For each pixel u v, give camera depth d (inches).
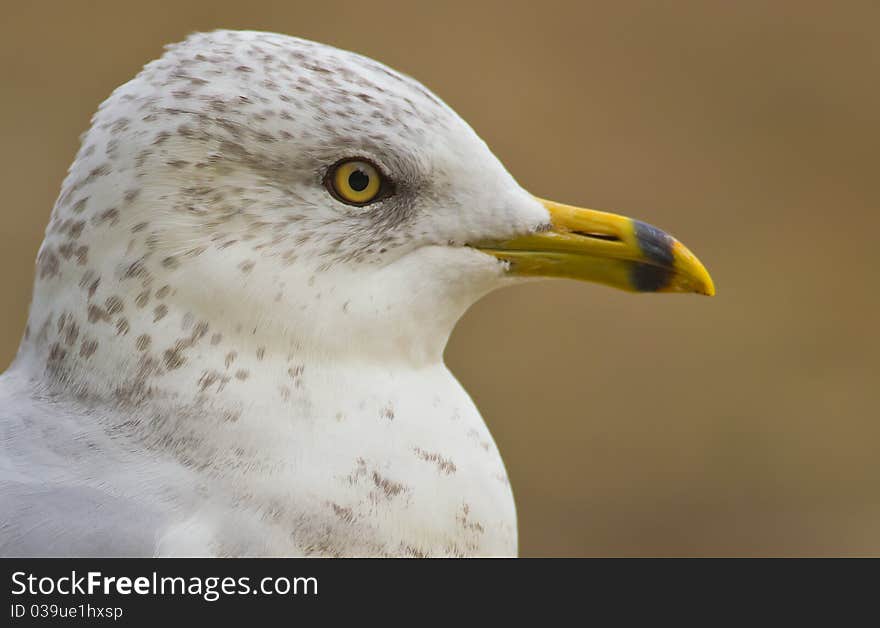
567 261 118.6
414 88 118.0
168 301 117.1
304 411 117.2
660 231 118.8
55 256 117.3
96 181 117.2
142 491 116.9
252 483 117.0
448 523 117.6
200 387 117.0
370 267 117.6
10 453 117.0
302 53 117.6
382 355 117.6
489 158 118.2
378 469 117.3
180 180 117.1
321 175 117.5
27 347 117.8
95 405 117.2
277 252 117.3
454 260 118.0
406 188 117.8
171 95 117.3
